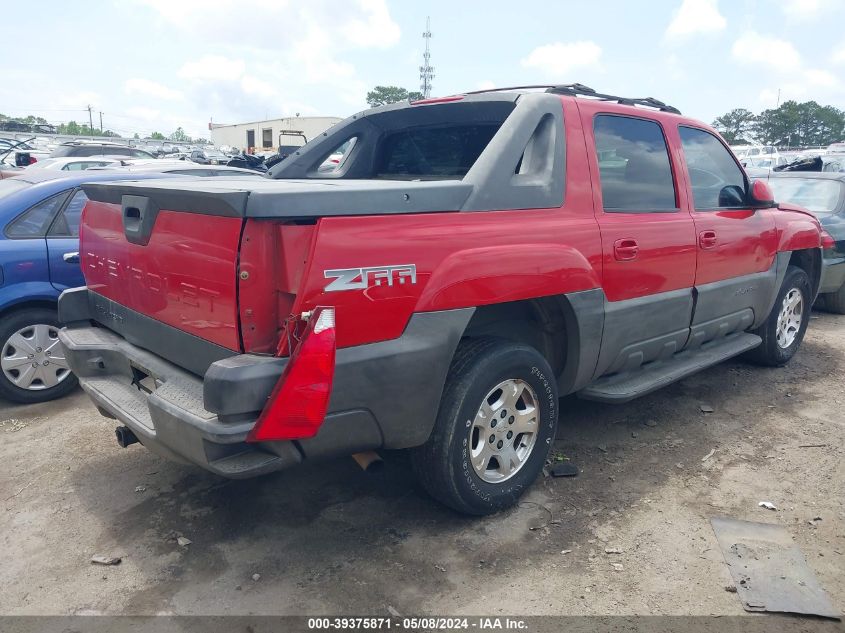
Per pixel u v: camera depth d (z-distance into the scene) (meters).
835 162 19.30
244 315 2.54
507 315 3.60
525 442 3.53
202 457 2.53
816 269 6.13
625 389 3.95
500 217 3.20
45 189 5.09
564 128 3.60
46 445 4.28
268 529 3.30
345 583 2.88
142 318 3.24
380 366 2.76
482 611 2.71
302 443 2.64
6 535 3.26
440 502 3.36
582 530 3.29
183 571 2.97
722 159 4.91
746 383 5.48
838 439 4.37
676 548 3.14
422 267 2.85
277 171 4.61
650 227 3.97
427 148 4.46
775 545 3.16
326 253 2.55
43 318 4.95
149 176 5.85
